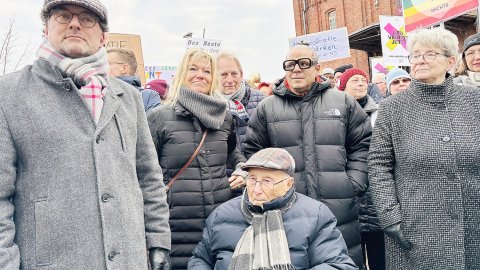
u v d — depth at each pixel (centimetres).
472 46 390
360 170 334
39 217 183
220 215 281
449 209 270
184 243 306
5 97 188
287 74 339
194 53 335
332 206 317
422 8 787
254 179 273
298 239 261
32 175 186
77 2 199
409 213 280
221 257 269
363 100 493
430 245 273
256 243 261
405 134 288
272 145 341
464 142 271
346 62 2156
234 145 352
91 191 190
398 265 293
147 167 233
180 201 306
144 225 221
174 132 315
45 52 204
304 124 333
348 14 2245
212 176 315
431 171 275
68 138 190
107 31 222
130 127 218
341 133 331
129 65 436
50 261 182
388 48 936
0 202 180
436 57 283
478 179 271
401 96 298
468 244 271
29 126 187
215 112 325
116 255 191
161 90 485
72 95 198
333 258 259
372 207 376
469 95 283
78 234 185
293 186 279
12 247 178
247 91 475
